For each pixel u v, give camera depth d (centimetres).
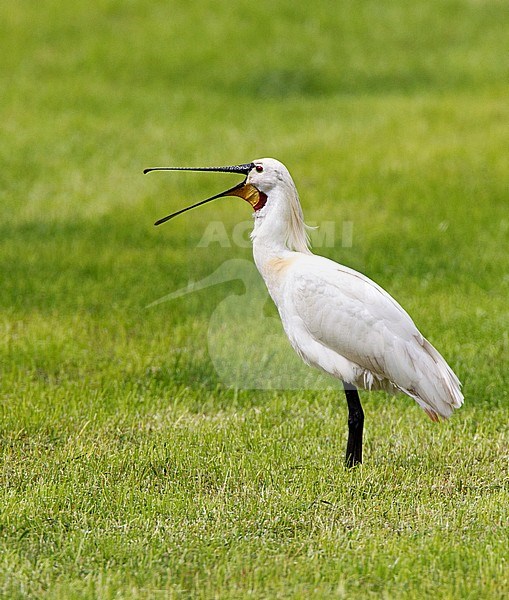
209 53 3475
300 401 1215
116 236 1988
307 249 1055
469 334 1433
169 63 3403
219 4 3881
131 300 1611
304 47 3534
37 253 1872
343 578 770
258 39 3591
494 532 845
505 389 1238
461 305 1557
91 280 1719
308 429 1120
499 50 3528
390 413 1173
